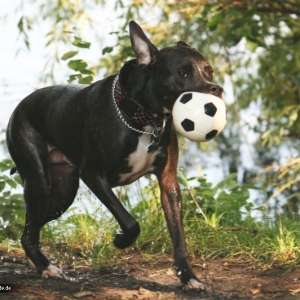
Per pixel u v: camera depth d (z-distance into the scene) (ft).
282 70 53.98
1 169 36.65
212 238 32.73
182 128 26.45
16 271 30.32
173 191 28.37
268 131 50.55
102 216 34.83
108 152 28.09
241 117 56.44
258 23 46.70
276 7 48.75
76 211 36.29
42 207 30.66
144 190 36.83
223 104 26.63
